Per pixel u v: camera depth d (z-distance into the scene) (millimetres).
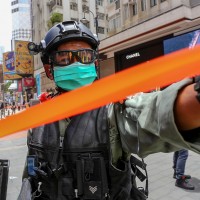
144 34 12789
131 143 910
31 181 1254
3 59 41281
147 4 13711
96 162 1067
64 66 1282
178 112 567
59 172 1117
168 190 3754
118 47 14820
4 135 689
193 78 510
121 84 571
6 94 47875
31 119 698
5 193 1561
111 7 17266
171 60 498
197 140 582
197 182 3988
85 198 1072
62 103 668
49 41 1336
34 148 1232
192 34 10414
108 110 1087
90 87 634
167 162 5109
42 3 31266
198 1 10773
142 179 1268
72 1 29438
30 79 33531
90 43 1353
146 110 754
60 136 1164
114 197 1079
